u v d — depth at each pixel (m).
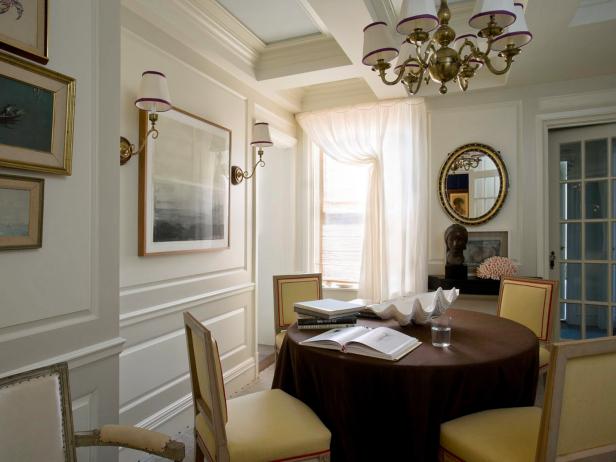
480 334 1.89
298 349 1.72
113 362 1.54
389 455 1.50
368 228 3.76
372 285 3.72
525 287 2.60
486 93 3.49
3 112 1.15
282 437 1.43
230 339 3.04
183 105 2.52
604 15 2.33
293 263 4.10
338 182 4.06
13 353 1.21
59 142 1.31
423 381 1.43
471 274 3.50
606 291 3.25
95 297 1.47
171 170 2.38
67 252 1.37
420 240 3.53
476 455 1.31
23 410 1.07
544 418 1.17
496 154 3.42
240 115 3.15
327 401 1.59
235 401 1.71
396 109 3.66
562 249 3.40
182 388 2.52
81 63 1.42
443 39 1.72
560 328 3.42
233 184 3.05
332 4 2.15
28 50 1.21
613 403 1.24
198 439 1.61
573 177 3.37
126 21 2.09
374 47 1.74
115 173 1.56
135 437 1.20
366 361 1.50
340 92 3.89
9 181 1.17
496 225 3.45
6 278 1.19
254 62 3.13
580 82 3.24
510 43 1.69
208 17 2.52
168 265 2.41
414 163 3.57
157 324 2.32
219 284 2.89
